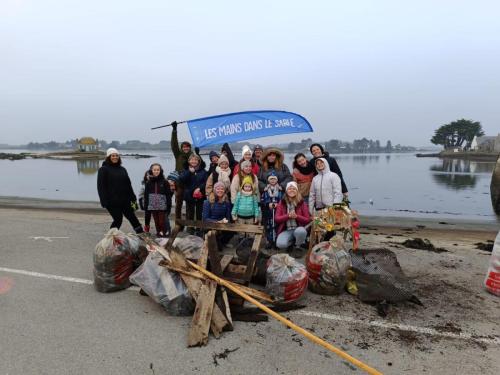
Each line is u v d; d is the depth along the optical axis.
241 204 5.79
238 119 5.90
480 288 4.54
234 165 7.30
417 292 4.40
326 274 4.17
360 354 3.08
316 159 6.00
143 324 3.55
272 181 5.87
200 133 5.70
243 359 2.99
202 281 3.77
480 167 50.47
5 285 4.52
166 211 6.74
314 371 2.85
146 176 6.93
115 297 4.16
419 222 10.88
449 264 5.50
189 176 6.81
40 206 13.43
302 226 5.73
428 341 3.30
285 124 6.14
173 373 2.80
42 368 2.85
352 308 3.93
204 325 3.32
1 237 7.04
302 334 3.34
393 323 3.62
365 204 16.06
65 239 6.90
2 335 3.33
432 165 56.72
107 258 4.20
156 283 3.82
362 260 4.50
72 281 4.65
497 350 3.17
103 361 2.95
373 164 60.28
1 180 29.48
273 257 4.18
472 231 9.33
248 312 3.75
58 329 3.44
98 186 6.27
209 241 4.07
